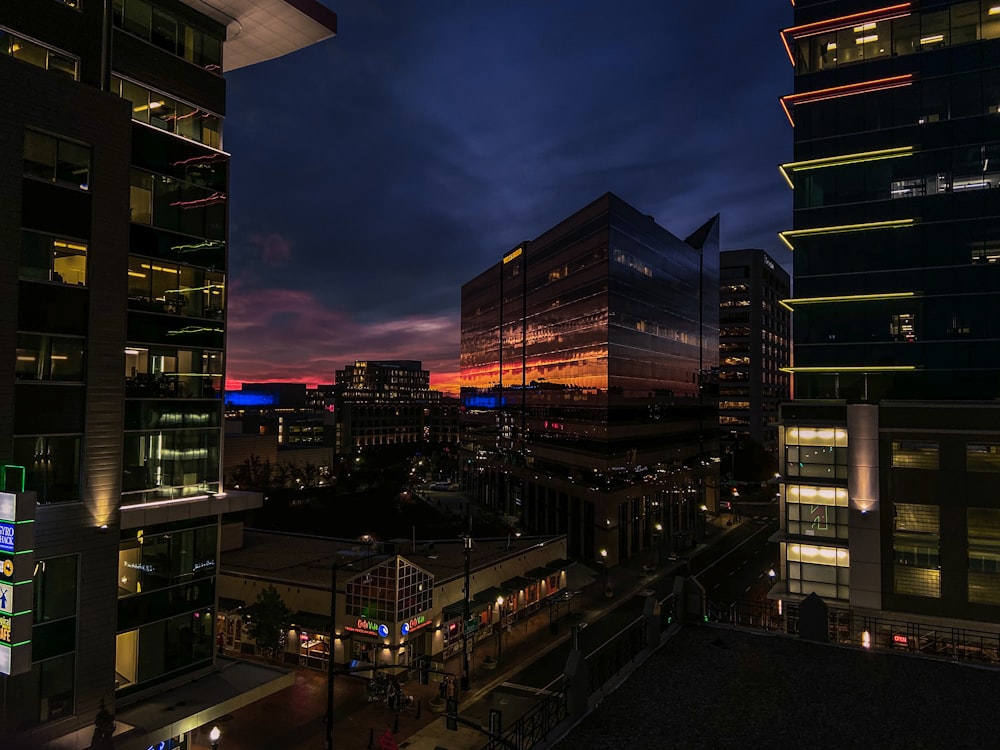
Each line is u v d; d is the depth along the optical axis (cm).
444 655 4762
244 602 4906
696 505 11312
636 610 6153
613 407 8350
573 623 5706
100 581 2655
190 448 3106
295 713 3800
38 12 2656
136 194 2920
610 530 8194
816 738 1998
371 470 16975
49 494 2527
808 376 5706
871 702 2252
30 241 2500
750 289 17488
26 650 2209
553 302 10056
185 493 3073
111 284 2748
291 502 12188
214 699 2886
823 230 5744
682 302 11131
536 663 4719
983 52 5400
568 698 2234
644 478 9256
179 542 3033
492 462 12800
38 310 2512
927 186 5491
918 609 4478
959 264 5344
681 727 2086
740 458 15588
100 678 2633
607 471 8175
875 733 2030
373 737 3488
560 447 9581
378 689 3941
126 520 2773
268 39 3572
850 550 4672
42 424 2511
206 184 3238
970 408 4438
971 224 5331
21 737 2383
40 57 2661
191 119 3244
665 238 10488
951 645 4100
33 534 2238
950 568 4419
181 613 3034
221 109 3400
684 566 8106
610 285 8356
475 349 14775
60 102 2602
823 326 5706
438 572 5081
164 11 3147
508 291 12350
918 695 2306
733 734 2034
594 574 6688
